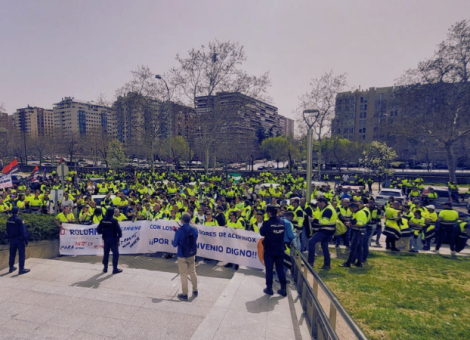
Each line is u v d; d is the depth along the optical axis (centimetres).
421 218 1066
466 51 3042
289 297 558
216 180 3259
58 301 535
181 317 482
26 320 467
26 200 1573
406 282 694
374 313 532
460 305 568
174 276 707
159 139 5428
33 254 862
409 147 6788
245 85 3562
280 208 989
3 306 516
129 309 507
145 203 1166
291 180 3139
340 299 598
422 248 1083
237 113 3678
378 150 3625
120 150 4709
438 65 3198
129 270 750
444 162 7375
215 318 466
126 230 946
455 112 3316
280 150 7275
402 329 478
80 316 481
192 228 590
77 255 936
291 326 443
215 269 810
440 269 798
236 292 580
